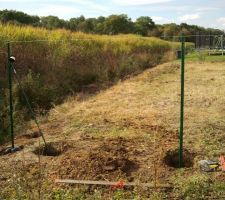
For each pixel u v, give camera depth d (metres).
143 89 7.46
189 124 4.62
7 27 8.23
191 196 2.78
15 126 4.86
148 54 14.44
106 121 4.90
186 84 7.99
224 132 4.27
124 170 3.23
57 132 4.51
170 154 3.60
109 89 7.67
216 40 18.66
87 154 3.48
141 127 4.56
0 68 6.51
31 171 3.16
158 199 2.72
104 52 10.84
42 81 6.92
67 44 9.14
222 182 2.97
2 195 2.82
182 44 3.12
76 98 6.59
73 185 2.98
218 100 6.12
